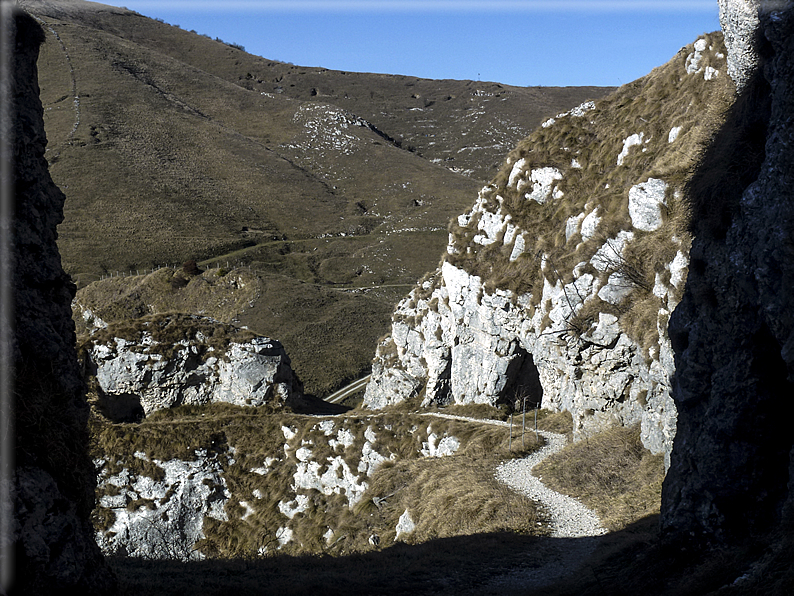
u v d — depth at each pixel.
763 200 17.11
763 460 16.58
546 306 46.38
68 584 13.72
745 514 16.67
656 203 35.75
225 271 124.62
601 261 38.56
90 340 68.50
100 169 173.88
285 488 58.09
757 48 21.12
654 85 51.81
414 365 72.00
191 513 58.50
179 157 195.88
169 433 61.19
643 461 30.66
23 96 14.81
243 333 70.31
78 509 14.99
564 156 56.69
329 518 54.34
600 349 38.06
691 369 19.11
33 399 13.82
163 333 69.31
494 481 35.97
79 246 138.38
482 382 58.91
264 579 23.64
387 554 29.61
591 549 24.16
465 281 59.81
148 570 23.86
